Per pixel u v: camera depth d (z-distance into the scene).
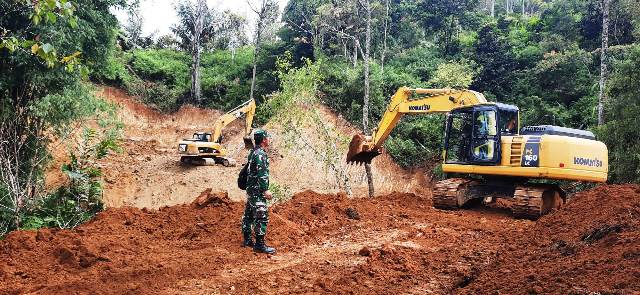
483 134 12.18
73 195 13.59
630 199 8.51
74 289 5.41
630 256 5.01
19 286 5.48
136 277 5.86
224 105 40.03
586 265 5.14
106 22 18.02
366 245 7.91
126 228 8.10
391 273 6.33
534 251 6.71
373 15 41.69
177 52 49.56
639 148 21.41
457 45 41.38
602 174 11.66
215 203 9.40
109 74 20.08
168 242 7.54
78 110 16.34
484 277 5.82
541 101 32.50
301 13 43.81
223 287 5.67
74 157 14.09
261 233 7.17
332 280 5.97
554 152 11.12
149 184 24.39
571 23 40.56
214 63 46.69
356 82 33.12
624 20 37.28
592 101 31.34
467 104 12.71
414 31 45.06
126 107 37.12
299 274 6.23
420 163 30.00
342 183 27.05
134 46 48.59
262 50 43.88
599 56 34.81
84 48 17.77
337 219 9.66
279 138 29.44
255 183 7.19
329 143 21.41
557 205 12.01
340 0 40.44
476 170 12.26
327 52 40.47
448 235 8.77
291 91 20.92
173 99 39.53
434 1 46.53
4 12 13.88
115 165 26.28
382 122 14.20
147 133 35.72
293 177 27.06
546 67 34.03
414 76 37.53
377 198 13.07
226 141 34.81
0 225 12.48
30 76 15.17
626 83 22.44
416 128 31.77
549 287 4.73
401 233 8.87
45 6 6.25
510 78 36.28
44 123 15.80
